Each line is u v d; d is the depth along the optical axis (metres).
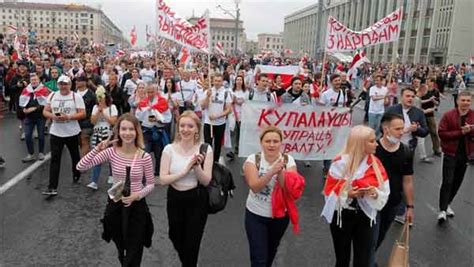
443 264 5.01
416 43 64.06
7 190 7.09
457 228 6.11
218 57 44.75
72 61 17.02
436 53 59.66
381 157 4.34
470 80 38.56
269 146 3.93
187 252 4.24
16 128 12.41
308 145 7.91
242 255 5.05
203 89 10.38
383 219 4.50
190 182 4.12
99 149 4.23
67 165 8.72
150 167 4.27
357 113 18.69
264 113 7.65
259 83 9.80
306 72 15.42
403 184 4.39
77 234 5.46
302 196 7.30
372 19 74.56
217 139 8.41
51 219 5.92
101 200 6.75
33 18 144.50
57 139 6.86
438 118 18.53
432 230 6.01
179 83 11.67
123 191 4.09
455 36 56.66
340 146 8.04
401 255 4.11
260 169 3.97
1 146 10.27
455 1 56.06
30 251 4.97
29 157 9.04
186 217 4.16
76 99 6.96
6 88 15.20
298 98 9.49
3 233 5.42
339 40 10.77
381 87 11.16
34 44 50.25
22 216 6.00
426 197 7.54
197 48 9.59
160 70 17.02
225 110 8.32
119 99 10.08
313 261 5.00
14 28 38.56
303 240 5.55
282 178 3.88
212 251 5.13
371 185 3.84
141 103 7.79
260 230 3.99
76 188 7.30
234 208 6.64
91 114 7.58
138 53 34.56
